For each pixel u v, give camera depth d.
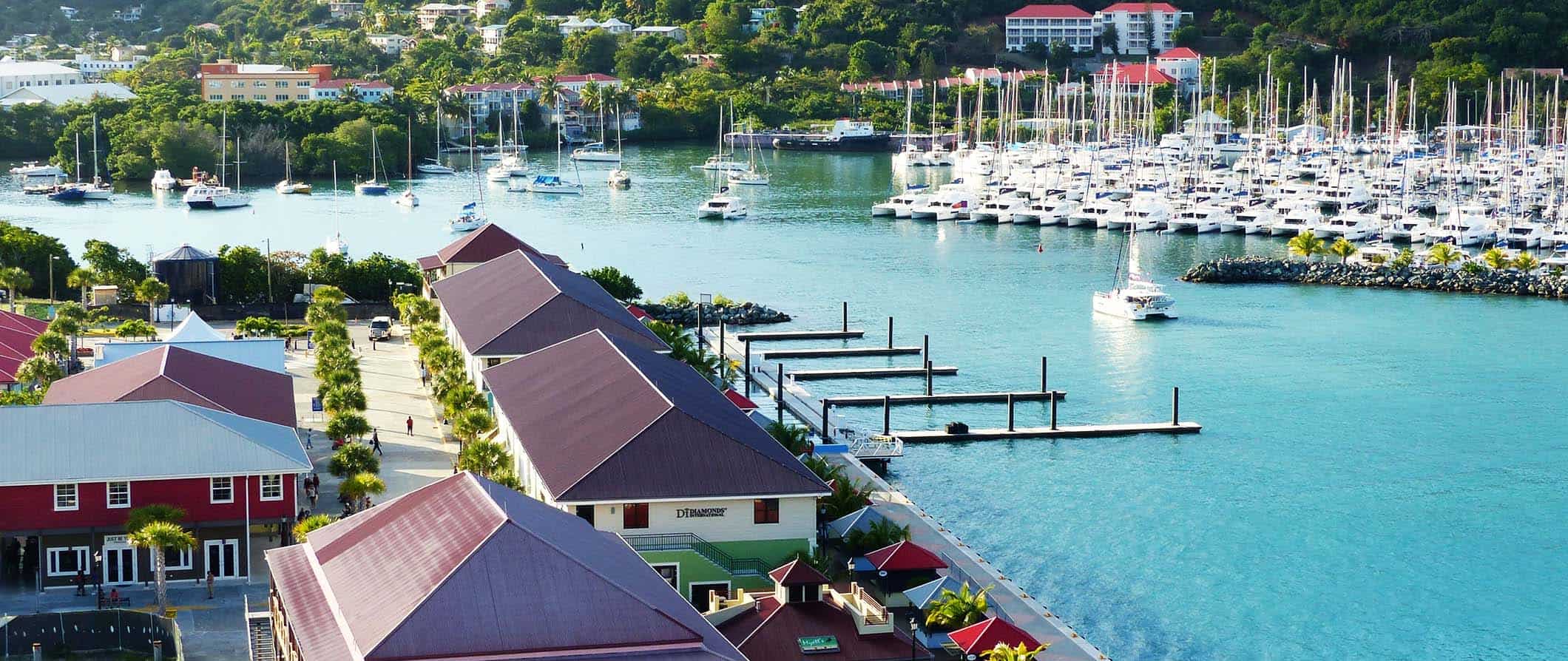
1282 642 95.94
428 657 66.31
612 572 73.19
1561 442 141.88
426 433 128.88
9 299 186.25
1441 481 129.25
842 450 130.50
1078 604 101.25
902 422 147.25
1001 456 135.38
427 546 73.50
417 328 160.38
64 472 92.38
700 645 69.06
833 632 78.81
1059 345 184.38
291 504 95.88
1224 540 113.88
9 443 93.19
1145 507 121.31
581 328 134.62
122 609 88.12
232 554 95.12
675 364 120.00
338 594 72.88
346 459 106.50
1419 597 103.62
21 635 81.00
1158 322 199.50
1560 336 190.62
